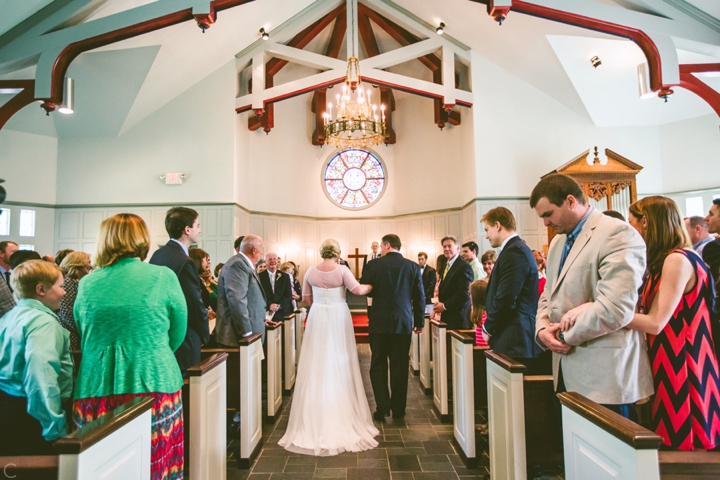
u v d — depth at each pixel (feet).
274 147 37.52
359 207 41.22
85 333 5.81
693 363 5.15
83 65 24.68
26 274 5.75
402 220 40.01
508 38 26.50
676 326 5.24
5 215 28.14
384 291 12.07
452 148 36.04
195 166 29.76
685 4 16.42
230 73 30.22
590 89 27.37
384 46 35.47
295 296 21.66
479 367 11.09
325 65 29.86
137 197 29.68
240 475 9.09
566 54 25.26
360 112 21.79
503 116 29.71
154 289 5.94
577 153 29.35
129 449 4.76
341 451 10.16
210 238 29.43
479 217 29.17
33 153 29.27
